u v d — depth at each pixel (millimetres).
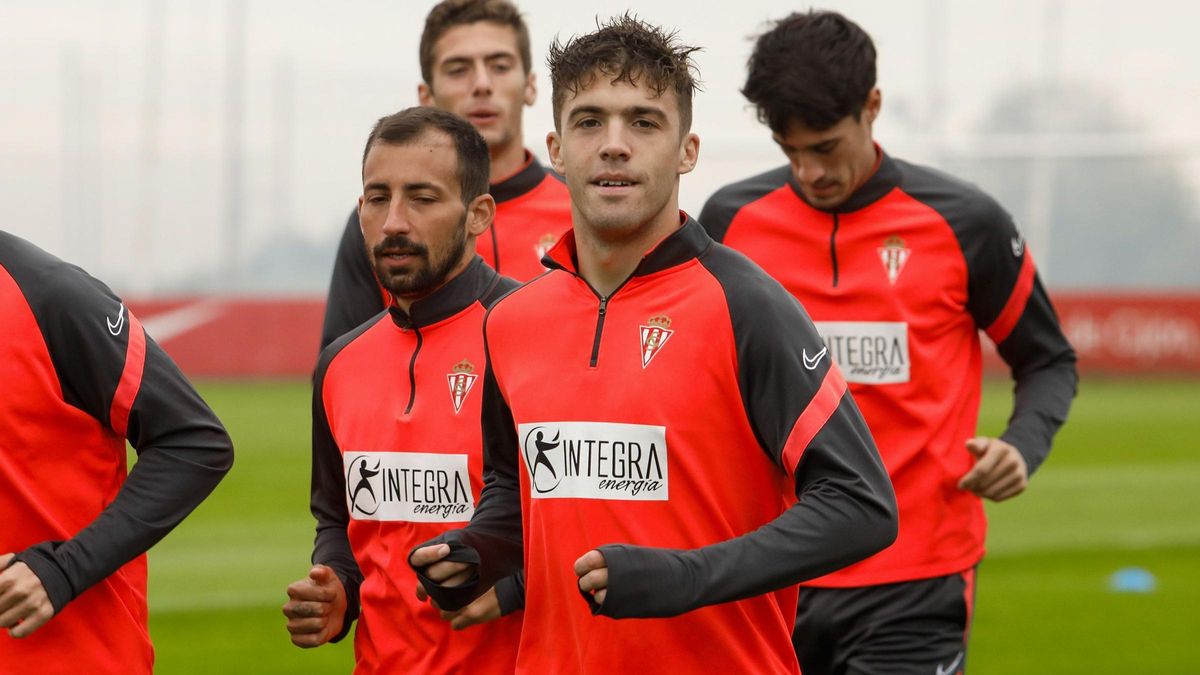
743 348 6273
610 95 6273
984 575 19562
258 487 25547
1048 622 16781
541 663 6648
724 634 6414
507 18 10195
